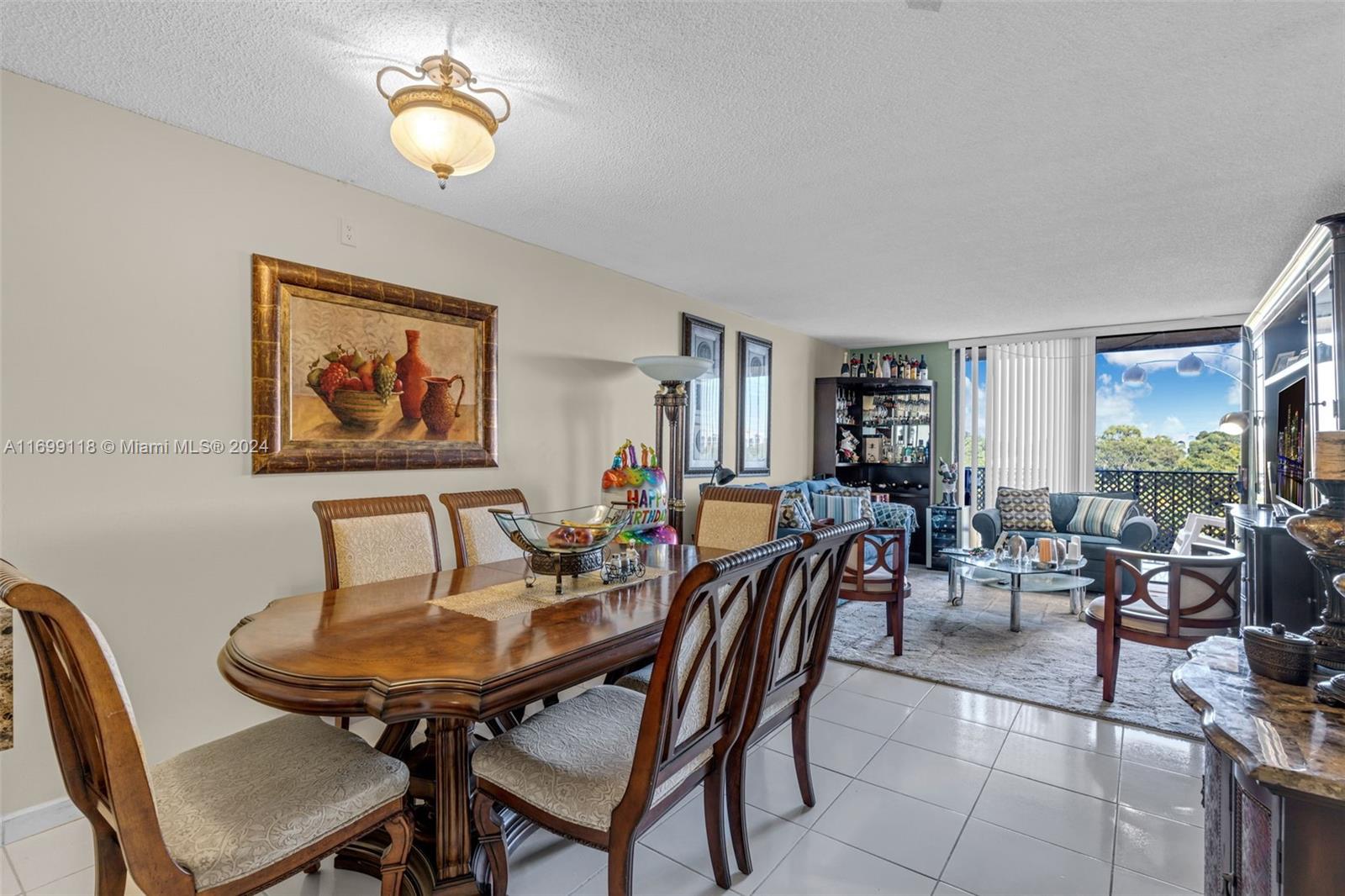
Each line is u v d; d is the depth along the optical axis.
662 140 2.34
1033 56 1.79
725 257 3.81
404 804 1.41
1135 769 2.39
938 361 6.82
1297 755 0.93
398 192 2.85
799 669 2.00
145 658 2.20
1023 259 3.75
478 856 1.77
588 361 3.96
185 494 2.29
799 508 4.69
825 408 6.55
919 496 6.64
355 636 1.54
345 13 1.65
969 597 5.18
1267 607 2.90
